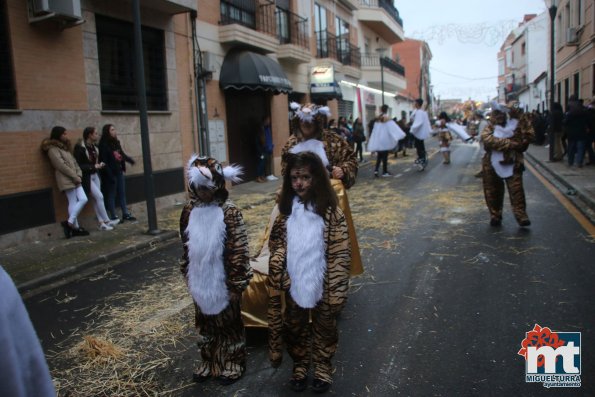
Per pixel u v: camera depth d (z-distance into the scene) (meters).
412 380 3.46
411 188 12.30
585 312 4.42
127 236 8.20
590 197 9.20
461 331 4.17
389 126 14.86
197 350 4.09
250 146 15.41
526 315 4.42
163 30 11.16
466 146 27.84
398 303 4.85
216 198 3.37
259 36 14.34
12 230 7.68
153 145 10.90
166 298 5.31
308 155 3.18
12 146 7.73
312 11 20.47
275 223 3.38
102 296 5.51
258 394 3.38
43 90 8.27
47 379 1.43
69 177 8.02
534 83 36.09
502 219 8.27
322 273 3.15
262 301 4.12
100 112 9.44
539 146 23.83
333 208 3.20
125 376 3.70
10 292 1.38
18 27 7.86
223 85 13.37
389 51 36.59
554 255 6.13
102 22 9.65
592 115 13.61
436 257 6.31
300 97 19.36
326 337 3.28
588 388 3.28
